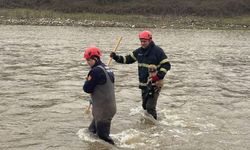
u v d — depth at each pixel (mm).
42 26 45469
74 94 11938
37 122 9109
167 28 49219
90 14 55688
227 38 38406
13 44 25859
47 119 9352
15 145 7645
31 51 22375
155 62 9211
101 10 57344
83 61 18984
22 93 11852
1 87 12578
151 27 49594
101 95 7668
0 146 7559
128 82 14195
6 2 56875
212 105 11234
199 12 58844
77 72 15812
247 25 55188
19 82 13461
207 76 16172
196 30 48188
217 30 49906
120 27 48438
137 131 8680
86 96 11742
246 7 61375
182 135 8508
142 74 9391
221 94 12758
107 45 27125
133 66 18234
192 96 12289
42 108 10289
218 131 8859
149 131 8719
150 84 9281
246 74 17062
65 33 36781
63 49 23906
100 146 7676
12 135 8195
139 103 11109
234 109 10891
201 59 21781
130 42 29891
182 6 59844
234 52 26203
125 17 54812
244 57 23422
